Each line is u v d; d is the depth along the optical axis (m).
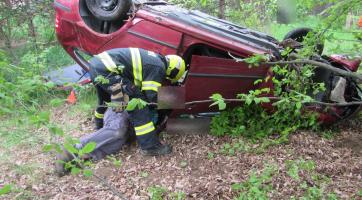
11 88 2.12
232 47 4.64
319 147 4.52
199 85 4.70
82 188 3.92
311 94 4.67
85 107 2.70
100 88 4.84
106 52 4.37
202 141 4.84
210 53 5.04
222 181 3.91
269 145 4.59
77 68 7.10
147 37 5.04
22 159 4.48
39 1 8.43
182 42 4.89
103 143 4.49
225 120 4.93
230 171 4.12
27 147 4.71
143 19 5.05
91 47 5.58
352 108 5.02
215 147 4.67
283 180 3.84
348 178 3.91
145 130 4.44
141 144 4.48
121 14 5.26
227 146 4.56
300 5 3.47
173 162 4.39
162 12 5.05
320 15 3.27
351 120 5.29
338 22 3.17
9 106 2.10
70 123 5.51
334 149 4.49
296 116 4.77
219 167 4.22
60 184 4.02
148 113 4.45
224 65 4.62
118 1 5.23
